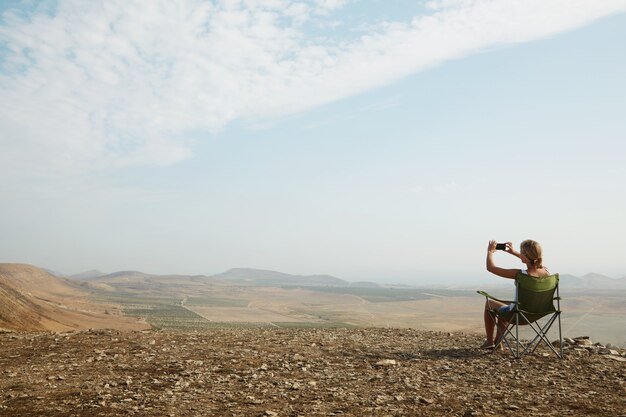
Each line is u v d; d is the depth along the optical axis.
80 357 9.82
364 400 6.52
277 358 9.74
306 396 6.76
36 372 8.38
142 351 10.47
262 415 5.75
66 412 5.82
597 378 7.71
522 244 9.47
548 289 9.08
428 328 163.00
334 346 11.32
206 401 6.45
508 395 6.73
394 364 9.09
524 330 31.67
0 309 35.34
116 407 6.05
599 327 87.00
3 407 6.04
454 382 7.59
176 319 161.25
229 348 10.94
